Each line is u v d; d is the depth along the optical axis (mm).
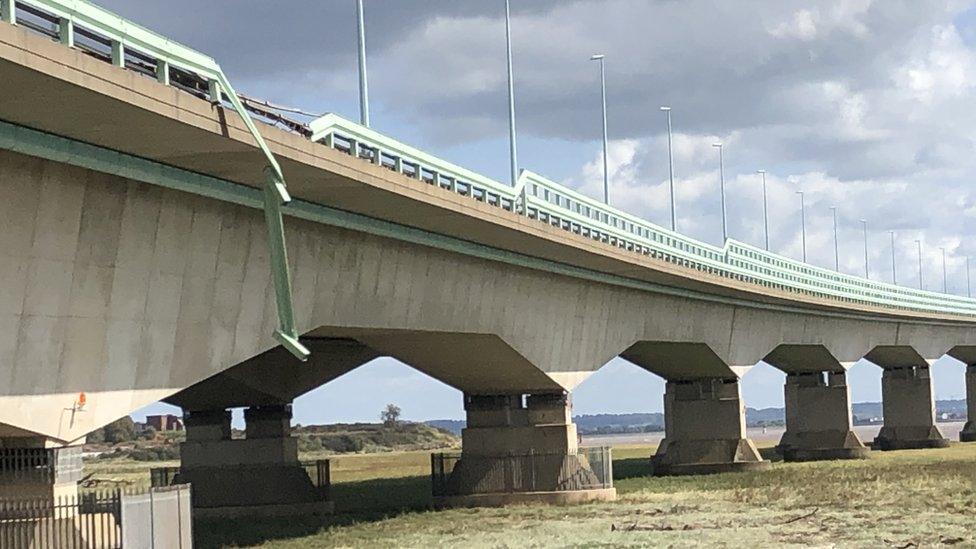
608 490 68250
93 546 32406
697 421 94750
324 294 45906
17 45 25328
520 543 48750
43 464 32469
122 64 29219
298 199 42656
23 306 31203
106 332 34156
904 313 120750
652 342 81562
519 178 55469
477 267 57031
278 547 48844
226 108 32344
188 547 35938
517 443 67438
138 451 170625
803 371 117438
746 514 59156
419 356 61812
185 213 36875
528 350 62438
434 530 54312
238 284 39844
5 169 30203
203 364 38312
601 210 65875
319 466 65938
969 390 162375
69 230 32531
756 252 94000
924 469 88250
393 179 42281
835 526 53094
